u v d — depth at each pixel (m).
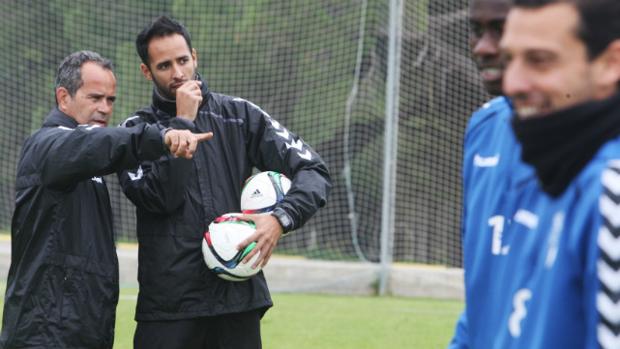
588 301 4.88
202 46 43.06
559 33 4.89
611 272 4.74
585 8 4.86
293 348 21.70
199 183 11.82
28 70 44.03
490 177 6.49
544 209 5.38
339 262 33.34
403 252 41.38
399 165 41.00
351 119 42.97
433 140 41.00
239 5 43.16
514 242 5.86
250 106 12.30
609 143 4.88
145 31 12.03
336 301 30.02
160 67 11.98
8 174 43.16
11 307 11.45
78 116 11.91
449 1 40.78
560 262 5.03
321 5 43.28
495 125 6.66
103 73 11.95
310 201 11.75
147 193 11.61
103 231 11.68
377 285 32.19
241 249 11.34
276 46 43.19
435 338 23.48
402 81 41.00
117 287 11.80
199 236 11.77
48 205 11.23
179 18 43.12
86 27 44.16
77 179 11.04
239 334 12.04
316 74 43.25
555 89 4.93
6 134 43.44
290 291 32.06
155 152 10.88
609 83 4.93
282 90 43.31
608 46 4.89
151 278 11.81
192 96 11.53
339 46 43.19
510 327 5.74
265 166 12.31
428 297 31.91
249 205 11.93
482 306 6.38
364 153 42.97
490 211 6.36
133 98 42.41
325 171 12.29
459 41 40.47
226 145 12.07
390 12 31.08
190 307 11.71
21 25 44.09
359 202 42.53
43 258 11.27
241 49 43.12
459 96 40.44
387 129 31.56
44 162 11.07
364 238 42.22
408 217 41.19
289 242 41.94
